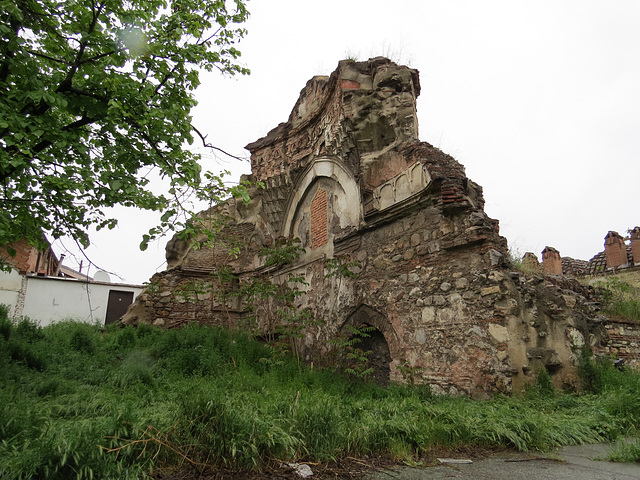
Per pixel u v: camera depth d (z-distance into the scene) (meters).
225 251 15.98
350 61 11.34
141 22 5.65
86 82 5.72
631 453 4.36
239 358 9.93
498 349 7.23
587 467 4.11
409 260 9.30
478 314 7.68
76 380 7.17
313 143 13.07
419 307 8.85
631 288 15.46
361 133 10.66
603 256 25.91
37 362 7.64
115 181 5.14
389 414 5.39
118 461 3.32
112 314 21.94
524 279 7.98
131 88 5.45
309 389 7.68
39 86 5.00
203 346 10.14
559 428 5.37
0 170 5.06
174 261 15.73
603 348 8.80
